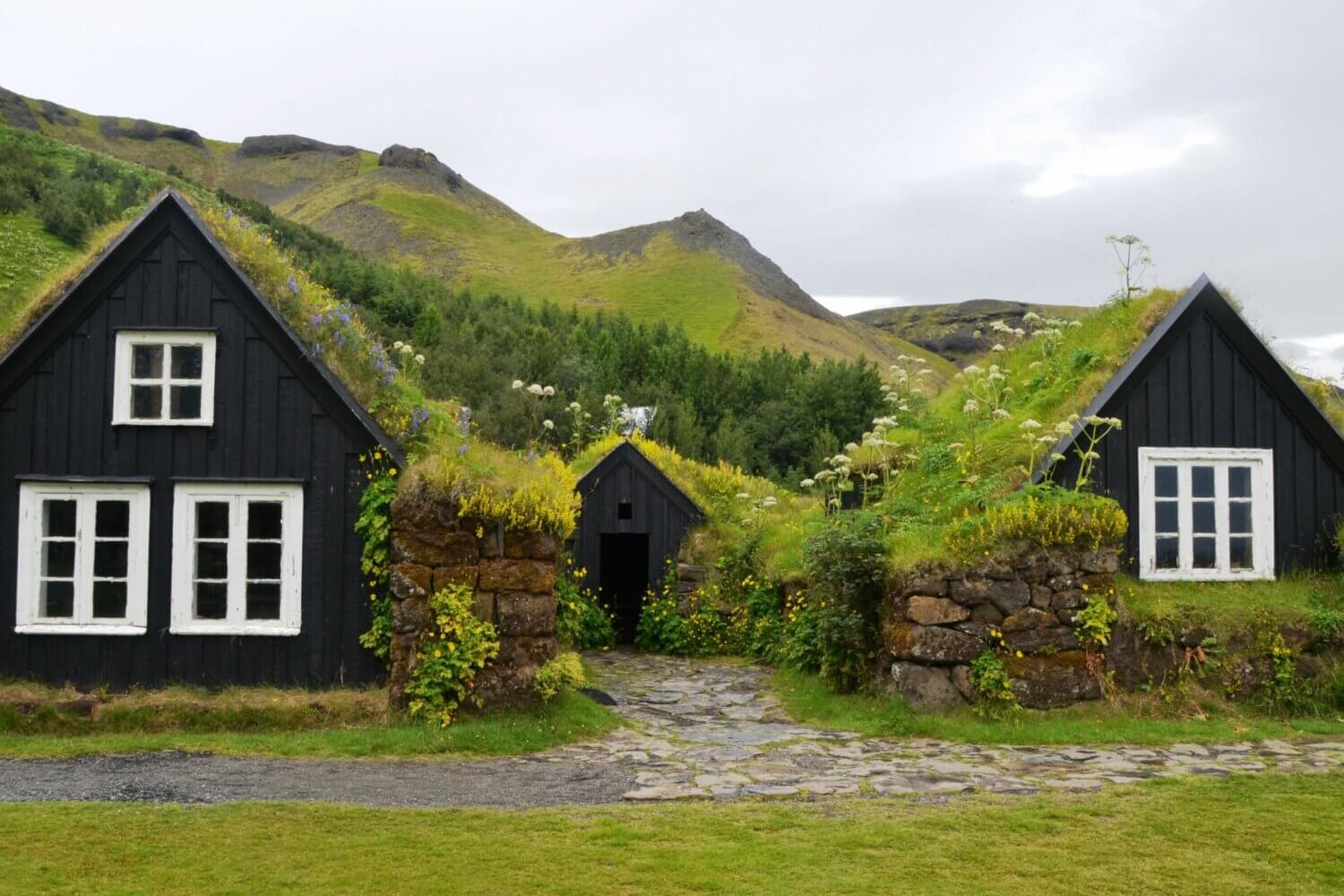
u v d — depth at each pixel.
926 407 19.33
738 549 22.44
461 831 7.96
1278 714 13.32
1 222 53.34
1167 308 15.80
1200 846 7.75
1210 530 15.20
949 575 13.20
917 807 8.84
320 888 6.72
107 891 6.63
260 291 12.96
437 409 14.90
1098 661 13.18
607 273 168.62
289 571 12.68
